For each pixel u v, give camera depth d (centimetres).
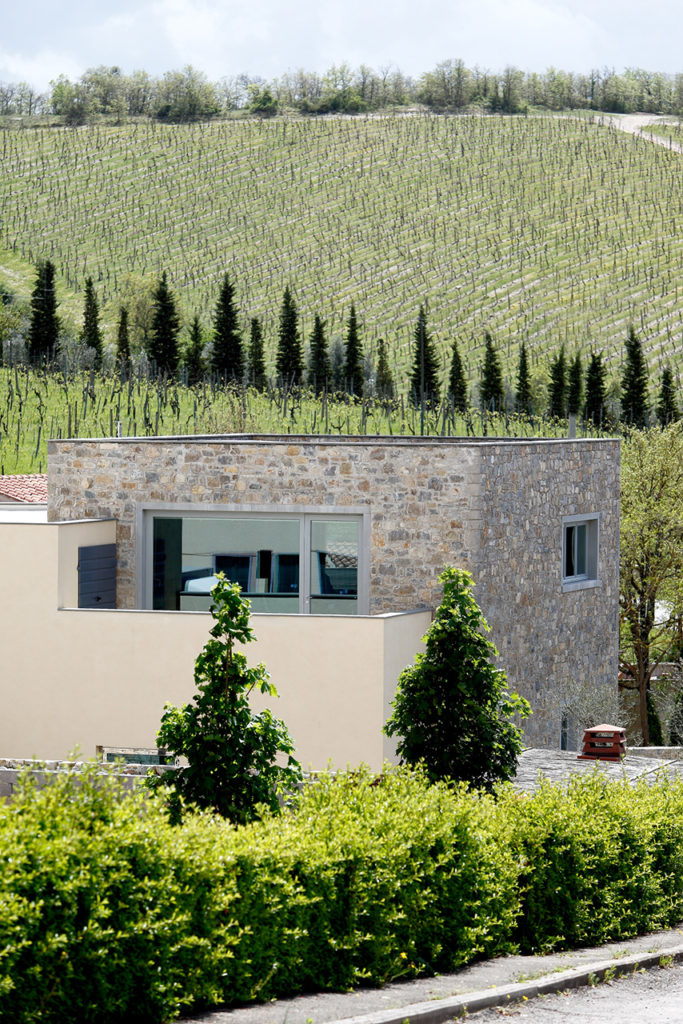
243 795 2666
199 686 2739
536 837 2605
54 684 4562
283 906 1967
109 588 4931
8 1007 1570
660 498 9019
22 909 1559
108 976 1689
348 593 4762
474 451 4581
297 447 4778
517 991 2125
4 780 4184
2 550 4603
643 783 3312
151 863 1773
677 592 8694
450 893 2322
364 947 2144
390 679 4275
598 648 5712
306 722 4281
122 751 4500
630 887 2888
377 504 4691
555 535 5278
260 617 4322
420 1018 1889
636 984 2373
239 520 4878
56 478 5041
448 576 3441
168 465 4916
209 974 1844
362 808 2323
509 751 3422
